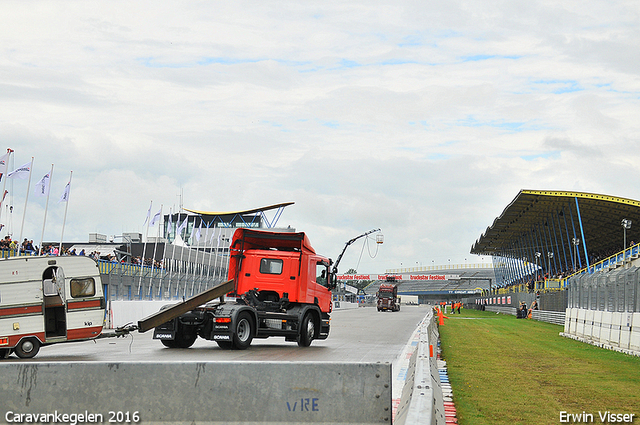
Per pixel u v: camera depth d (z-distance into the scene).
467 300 136.12
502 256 109.62
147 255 53.19
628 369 15.02
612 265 39.09
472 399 10.40
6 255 26.64
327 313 21.44
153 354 16.23
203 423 5.89
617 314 20.83
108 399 5.93
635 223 59.75
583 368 15.16
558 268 85.19
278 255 19.73
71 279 16.14
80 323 16.14
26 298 15.45
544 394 11.03
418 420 4.13
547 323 45.94
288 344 20.83
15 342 15.19
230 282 18.42
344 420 5.85
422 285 181.12
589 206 56.91
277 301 19.78
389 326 35.69
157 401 5.93
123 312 28.44
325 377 5.91
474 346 22.17
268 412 5.88
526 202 60.72
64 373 5.96
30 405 5.92
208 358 14.95
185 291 39.84
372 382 5.88
